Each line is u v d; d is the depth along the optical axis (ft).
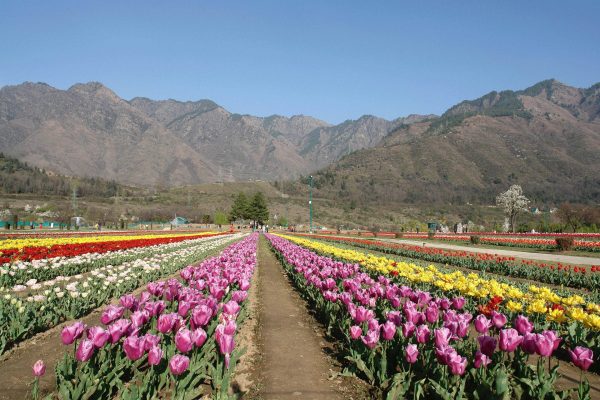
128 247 78.48
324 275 35.91
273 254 97.81
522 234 204.85
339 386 19.94
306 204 596.29
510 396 16.74
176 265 57.77
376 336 18.85
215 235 186.09
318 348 25.95
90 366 16.47
